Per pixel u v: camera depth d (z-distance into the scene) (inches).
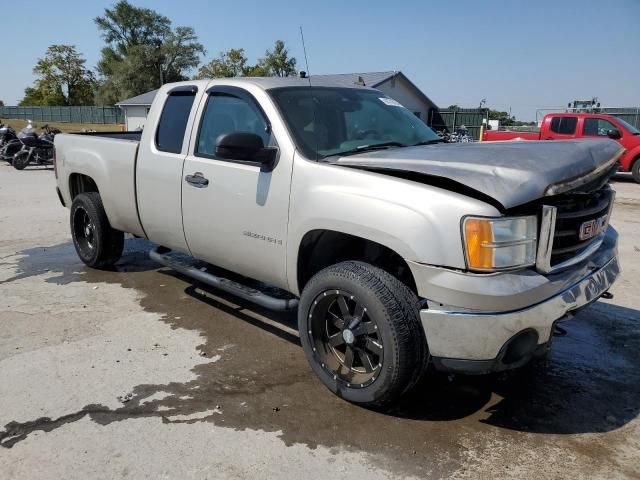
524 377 145.7
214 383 141.6
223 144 135.6
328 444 116.6
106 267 239.3
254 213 148.5
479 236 107.7
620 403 133.6
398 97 1246.9
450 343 112.0
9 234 310.3
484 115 1288.1
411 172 120.5
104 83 3016.7
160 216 184.5
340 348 135.6
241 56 2293.3
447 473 107.7
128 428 121.5
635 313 190.4
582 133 622.5
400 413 128.2
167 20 3171.8
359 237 127.4
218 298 203.2
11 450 113.6
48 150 673.0
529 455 113.0
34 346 161.5
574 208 122.6
